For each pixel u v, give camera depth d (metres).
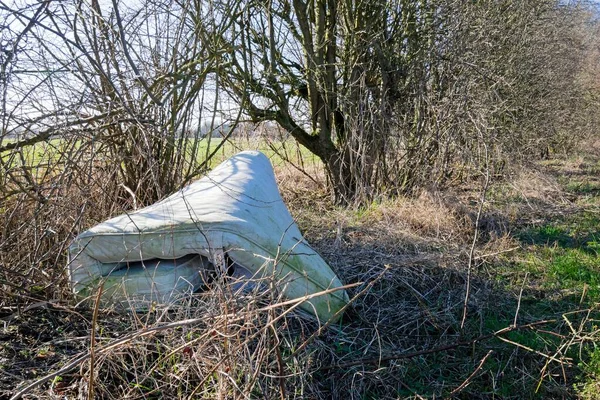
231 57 6.71
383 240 5.30
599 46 14.71
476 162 7.70
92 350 2.24
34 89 3.82
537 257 5.61
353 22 7.41
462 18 7.31
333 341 3.46
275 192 4.95
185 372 2.74
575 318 4.19
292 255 3.41
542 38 11.07
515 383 3.35
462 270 4.77
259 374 2.66
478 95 7.58
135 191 5.07
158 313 3.15
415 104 7.65
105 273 3.35
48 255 3.54
